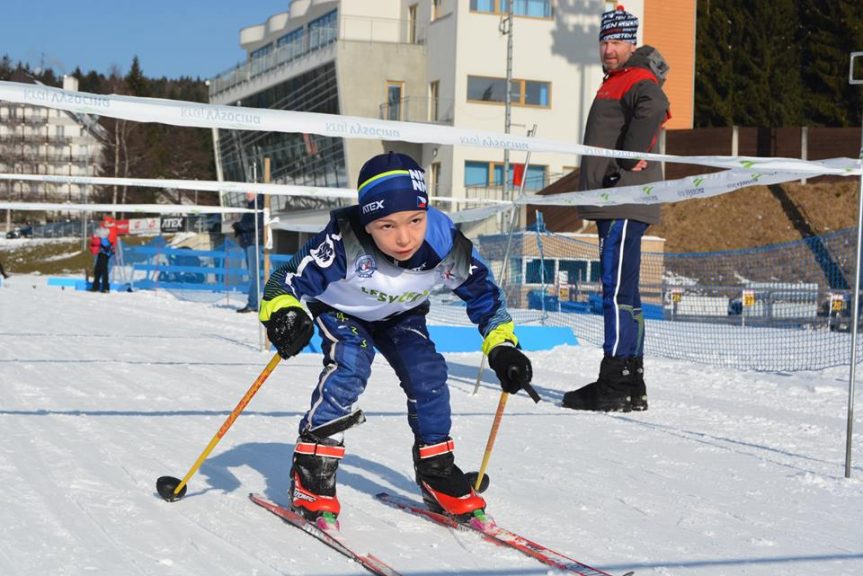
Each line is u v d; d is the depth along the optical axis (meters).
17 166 77.88
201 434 4.54
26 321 11.67
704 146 27.92
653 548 2.85
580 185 6.08
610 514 3.27
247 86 39.06
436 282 2.93
